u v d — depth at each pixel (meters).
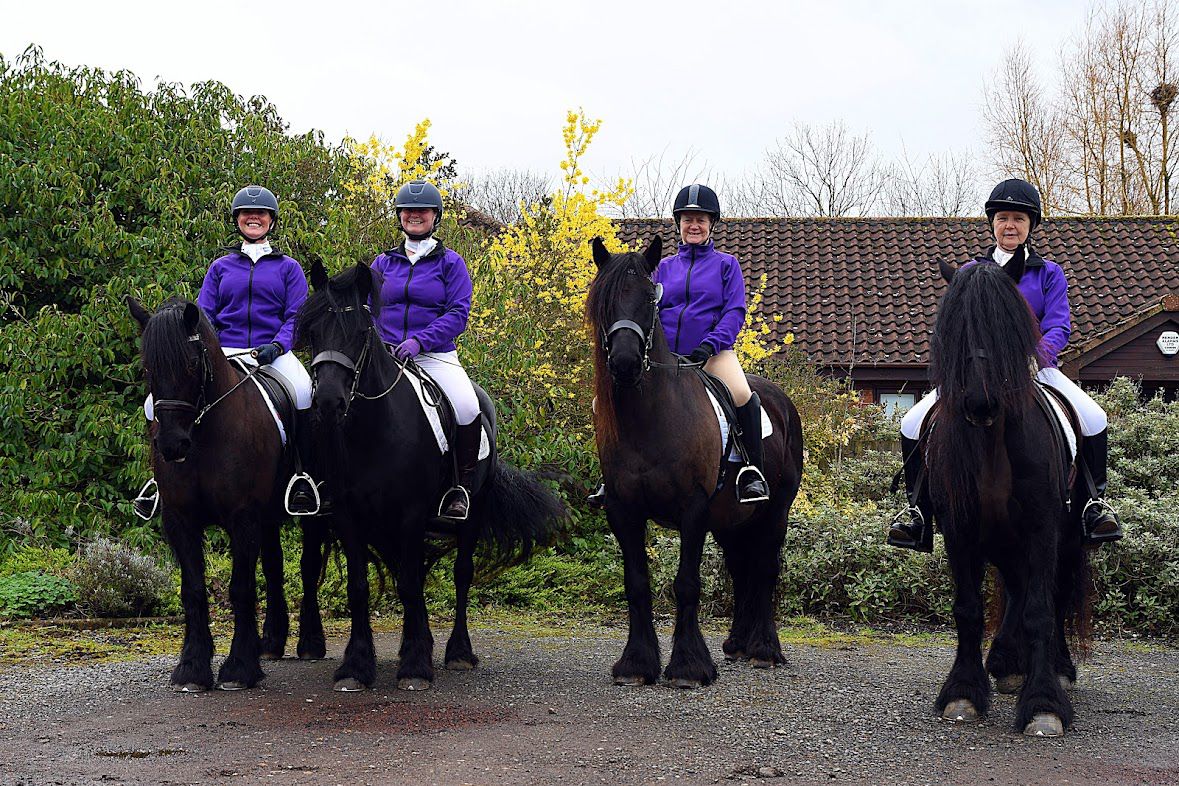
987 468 5.17
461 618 7.02
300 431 6.69
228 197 11.26
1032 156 28.55
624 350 5.83
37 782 4.30
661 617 9.47
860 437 12.92
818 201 34.12
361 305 5.91
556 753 4.74
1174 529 9.16
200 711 5.52
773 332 17.55
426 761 4.60
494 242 12.12
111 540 9.98
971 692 5.41
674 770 4.50
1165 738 5.10
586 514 11.56
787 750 4.82
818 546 9.58
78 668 6.77
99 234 10.52
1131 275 18.64
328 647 7.79
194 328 5.83
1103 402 12.75
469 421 6.70
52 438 10.36
